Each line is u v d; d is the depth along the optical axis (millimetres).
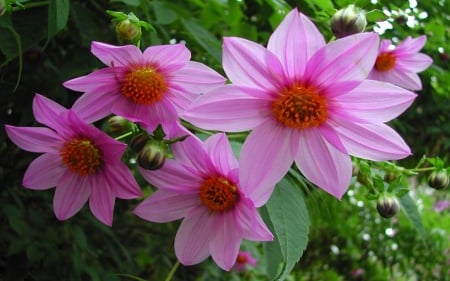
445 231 1382
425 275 1344
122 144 411
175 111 415
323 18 497
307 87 401
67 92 623
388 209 470
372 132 400
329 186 403
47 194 643
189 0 619
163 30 546
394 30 683
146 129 410
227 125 394
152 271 965
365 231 1330
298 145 403
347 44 387
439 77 824
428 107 901
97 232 702
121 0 505
